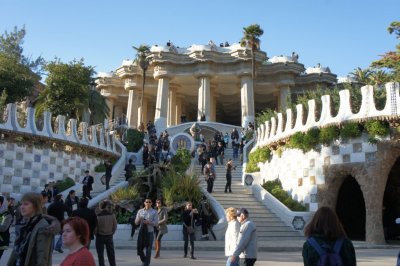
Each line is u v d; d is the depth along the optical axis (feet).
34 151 81.10
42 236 17.01
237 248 22.29
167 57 172.76
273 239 62.64
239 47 172.14
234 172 96.02
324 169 68.23
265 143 87.92
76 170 90.33
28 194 17.83
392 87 62.44
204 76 171.53
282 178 79.30
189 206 43.70
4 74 125.08
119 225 60.75
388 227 76.23
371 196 61.46
